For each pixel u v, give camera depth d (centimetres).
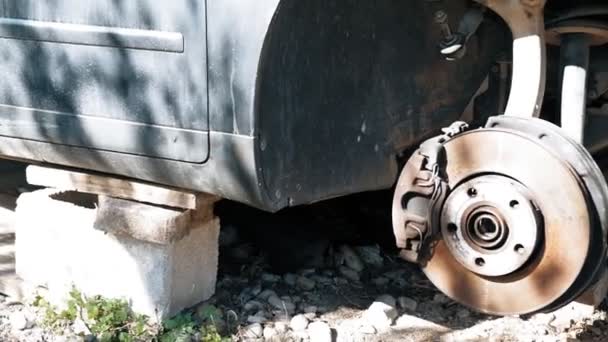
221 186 150
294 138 149
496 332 174
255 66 139
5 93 167
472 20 162
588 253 146
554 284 147
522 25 157
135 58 151
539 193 145
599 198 146
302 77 147
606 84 175
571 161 146
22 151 171
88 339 166
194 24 144
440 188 152
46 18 159
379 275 198
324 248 200
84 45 156
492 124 154
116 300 172
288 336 170
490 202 147
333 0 149
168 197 166
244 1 139
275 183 148
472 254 150
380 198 208
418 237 156
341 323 175
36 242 181
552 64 179
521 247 146
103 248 174
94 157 162
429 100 171
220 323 171
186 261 173
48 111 162
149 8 148
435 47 169
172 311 172
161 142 152
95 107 157
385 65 161
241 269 196
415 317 179
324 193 157
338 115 155
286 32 142
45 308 177
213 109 145
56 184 175
